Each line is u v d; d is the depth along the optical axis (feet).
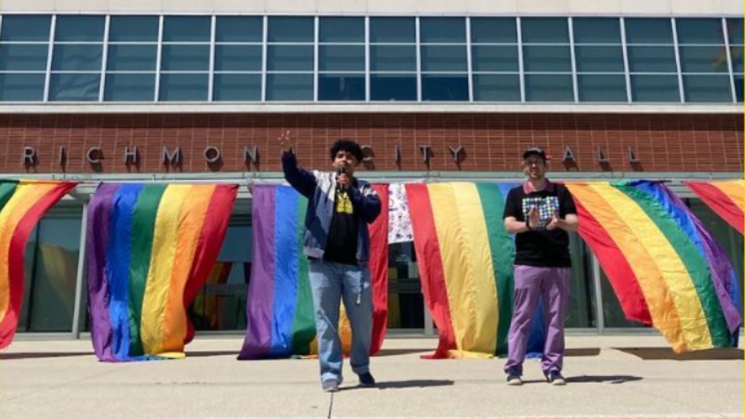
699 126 42.19
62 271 39.22
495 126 41.73
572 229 17.30
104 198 29.07
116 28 43.11
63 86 42.04
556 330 17.51
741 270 39.91
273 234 29.30
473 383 17.83
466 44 43.78
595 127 41.98
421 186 31.65
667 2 44.09
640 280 26.81
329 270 16.58
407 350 30.32
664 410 13.70
